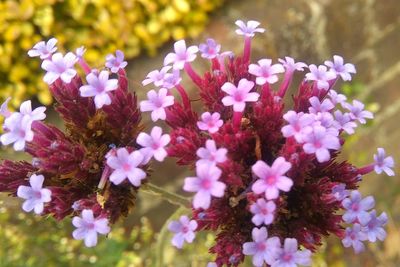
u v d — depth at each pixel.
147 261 0.24
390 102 0.28
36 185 0.11
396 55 0.28
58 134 0.13
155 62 0.23
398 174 0.27
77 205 0.12
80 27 0.22
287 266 0.11
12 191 0.13
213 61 0.13
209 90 0.13
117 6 0.22
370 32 0.26
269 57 0.23
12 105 0.22
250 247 0.11
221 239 0.12
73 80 0.13
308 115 0.11
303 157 0.12
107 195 0.12
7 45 0.21
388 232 0.26
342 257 0.26
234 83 0.13
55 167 0.12
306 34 0.24
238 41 0.23
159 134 0.11
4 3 0.21
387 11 0.26
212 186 0.11
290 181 0.11
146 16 0.23
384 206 0.27
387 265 0.25
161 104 0.12
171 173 0.23
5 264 0.22
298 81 0.23
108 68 0.13
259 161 0.11
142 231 0.25
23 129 0.11
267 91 0.12
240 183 0.12
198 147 0.12
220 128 0.12
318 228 0.12
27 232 0.23
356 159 0.27
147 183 0.13
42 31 0.22
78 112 0.13
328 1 0.24
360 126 0.27
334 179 0.13
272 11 0.24
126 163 0.11
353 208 0.11
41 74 0.22
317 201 0.12
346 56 0.26
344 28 0.25
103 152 0.13
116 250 0.23
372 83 0.27
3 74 0.22
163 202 0.24
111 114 0.13
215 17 0.24
